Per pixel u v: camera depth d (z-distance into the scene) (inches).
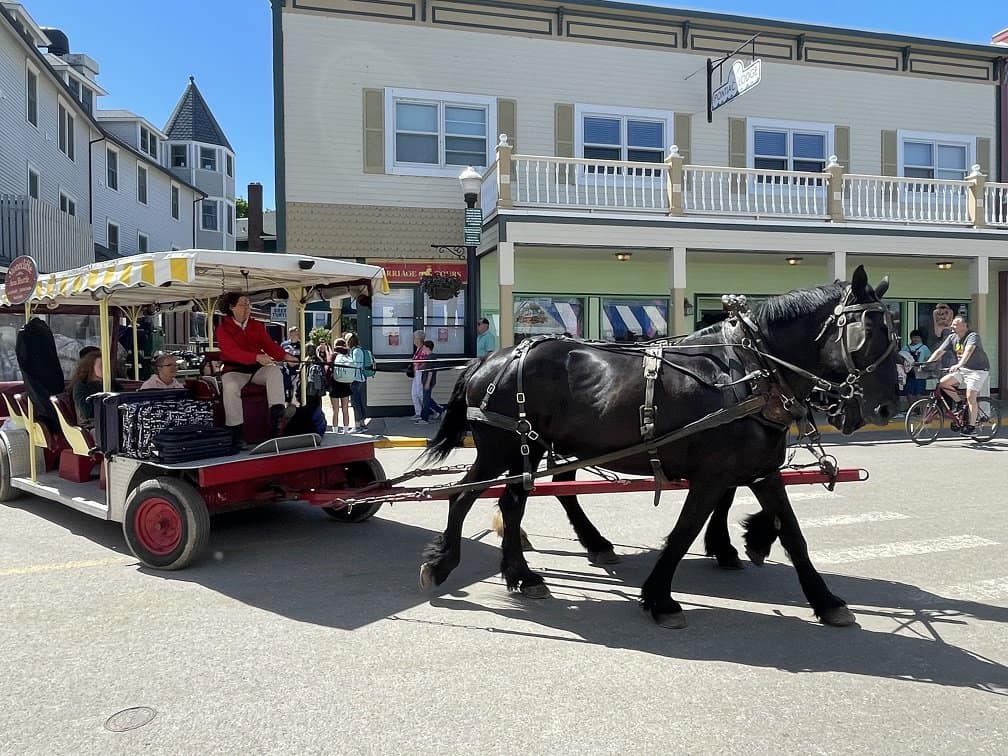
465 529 283.1
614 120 651.5
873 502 321.1
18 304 293.9
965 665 160.2
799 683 151.5
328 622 185.8
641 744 128.0
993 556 241.4
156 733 132.2
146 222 1163.3
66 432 276.7
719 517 228.8
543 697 145.3
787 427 184.7
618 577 224.1
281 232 596.1
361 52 600.4
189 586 213.2
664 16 647.1
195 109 1450.5
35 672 156.8
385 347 619.2
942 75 721.6
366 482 280.4
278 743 128.6
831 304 183.3
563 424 201.3
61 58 1111.0
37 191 809.5
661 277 677.9
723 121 670.5
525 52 629.3
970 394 489.1
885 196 698.2
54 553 245.9
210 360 322.3
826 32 681.0
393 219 613.0
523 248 570.9
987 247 617.9
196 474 232.2
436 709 140.5
